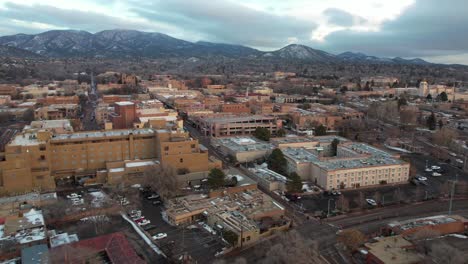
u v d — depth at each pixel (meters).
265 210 147.12
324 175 178.12
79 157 186.38
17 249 112.12
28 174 162.12
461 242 126.50
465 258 109.31
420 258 112.25
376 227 141.00
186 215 140.12
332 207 158.62
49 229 130.50
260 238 130.75
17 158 160.12
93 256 108.81
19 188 161.00
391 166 188.38
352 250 122.38
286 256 105.62
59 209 137.75
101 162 190.75
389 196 172.00
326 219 147.25
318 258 118.31
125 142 193.38
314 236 133.25
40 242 115.81
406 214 153.38
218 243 125.31
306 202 164.00
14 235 119.06
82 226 134.00
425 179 194.12
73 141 183.50
